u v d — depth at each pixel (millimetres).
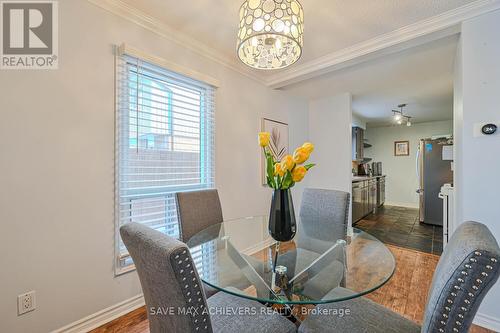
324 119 3744
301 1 1601
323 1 1607
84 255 1536
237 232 1818
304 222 2012
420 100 3867
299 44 1355
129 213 1793
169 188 2061
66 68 1457
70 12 1473
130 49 1681
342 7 1668
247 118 2818
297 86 3188
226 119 2562
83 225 1530
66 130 1458
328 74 2760
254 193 2916
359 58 2283
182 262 640
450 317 628
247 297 1048
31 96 1340
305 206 2104
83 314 1531
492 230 1551
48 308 1395
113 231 1674
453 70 2572
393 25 1886
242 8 1369
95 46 1577
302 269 1295
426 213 4230
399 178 6289
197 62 2246
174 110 2098
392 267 1279
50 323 1401
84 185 1533
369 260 1375
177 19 1848
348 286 1105
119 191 1699
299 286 1136
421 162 4281
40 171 1364
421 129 5961
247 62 1582
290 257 1438
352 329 949
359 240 1679
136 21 1775
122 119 1720
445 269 683
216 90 2445
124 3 1662
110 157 1655
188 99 2211
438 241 3291
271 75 2945
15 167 1288
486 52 1590
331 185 3668
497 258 583
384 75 2799
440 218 4066
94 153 1576
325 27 1908
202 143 2348
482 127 1586
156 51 1918
